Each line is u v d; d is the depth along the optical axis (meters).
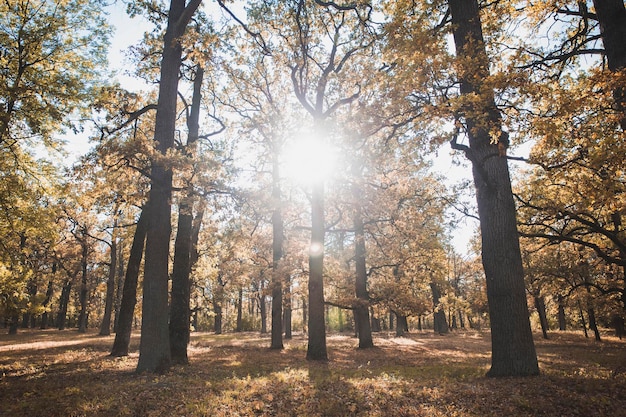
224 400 7.77
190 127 17.34
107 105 13.05
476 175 10.52
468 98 7.60
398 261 23.30
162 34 17.50
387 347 22.36
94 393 8.59
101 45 18.67
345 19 17.70
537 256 25.80
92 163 11.38
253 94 22.47
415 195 21.42
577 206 12.70
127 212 20.36
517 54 7.69
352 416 6.85
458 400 7.50
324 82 17.34
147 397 8.21
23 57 16.44
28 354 17.52
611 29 9.13
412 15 10.72
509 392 7.74
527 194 15.95
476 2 10.91
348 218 23.53
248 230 23.72
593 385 8.01
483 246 10.11
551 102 7.40
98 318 73.62
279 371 12.14
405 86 8.59
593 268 23.97
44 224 17.83
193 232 24.42
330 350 20.95
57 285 49.53
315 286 16.83
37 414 7.16
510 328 9.34
